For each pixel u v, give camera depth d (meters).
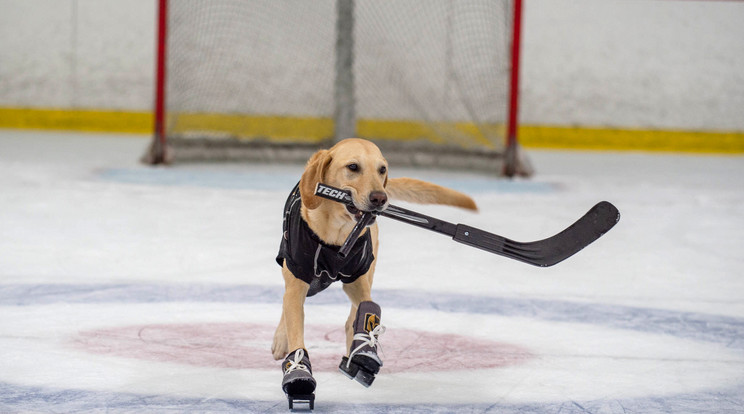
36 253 7.81
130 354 4.93
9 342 5.07
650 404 4.34
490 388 4.55
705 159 20.70
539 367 4.96
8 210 10.12
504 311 6.34
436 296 6.75
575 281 7.51
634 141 22.45
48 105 21.48
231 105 18.53
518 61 16.22
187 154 16.69
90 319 5.67
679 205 12.77
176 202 11.29
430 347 5.33
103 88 21.55
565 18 22.02
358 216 4.14
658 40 22.22
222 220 10.03
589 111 22.33
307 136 19.05
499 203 12.37
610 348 5.42
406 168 17.17
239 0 18.39
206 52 18.12
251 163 17.09
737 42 22.31
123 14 21.36
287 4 18.78
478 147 17.33
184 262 7.68
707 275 7.93
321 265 4.27
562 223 10.66
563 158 19.88
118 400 4.14
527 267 8.08
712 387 4.66
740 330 5.96
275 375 4.64
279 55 18.88
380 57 18.95
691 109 22.45
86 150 17.41
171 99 16.52
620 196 13.62
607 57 22.20
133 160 16.20
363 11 18.84
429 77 18.81
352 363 4.11
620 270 8.05
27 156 15.77
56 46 21.33
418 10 18.83
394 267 7.84
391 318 6.02
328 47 18.98
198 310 6.02
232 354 5.02
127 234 8.92
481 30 18.39
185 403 4.13
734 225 11.05
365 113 18.94
